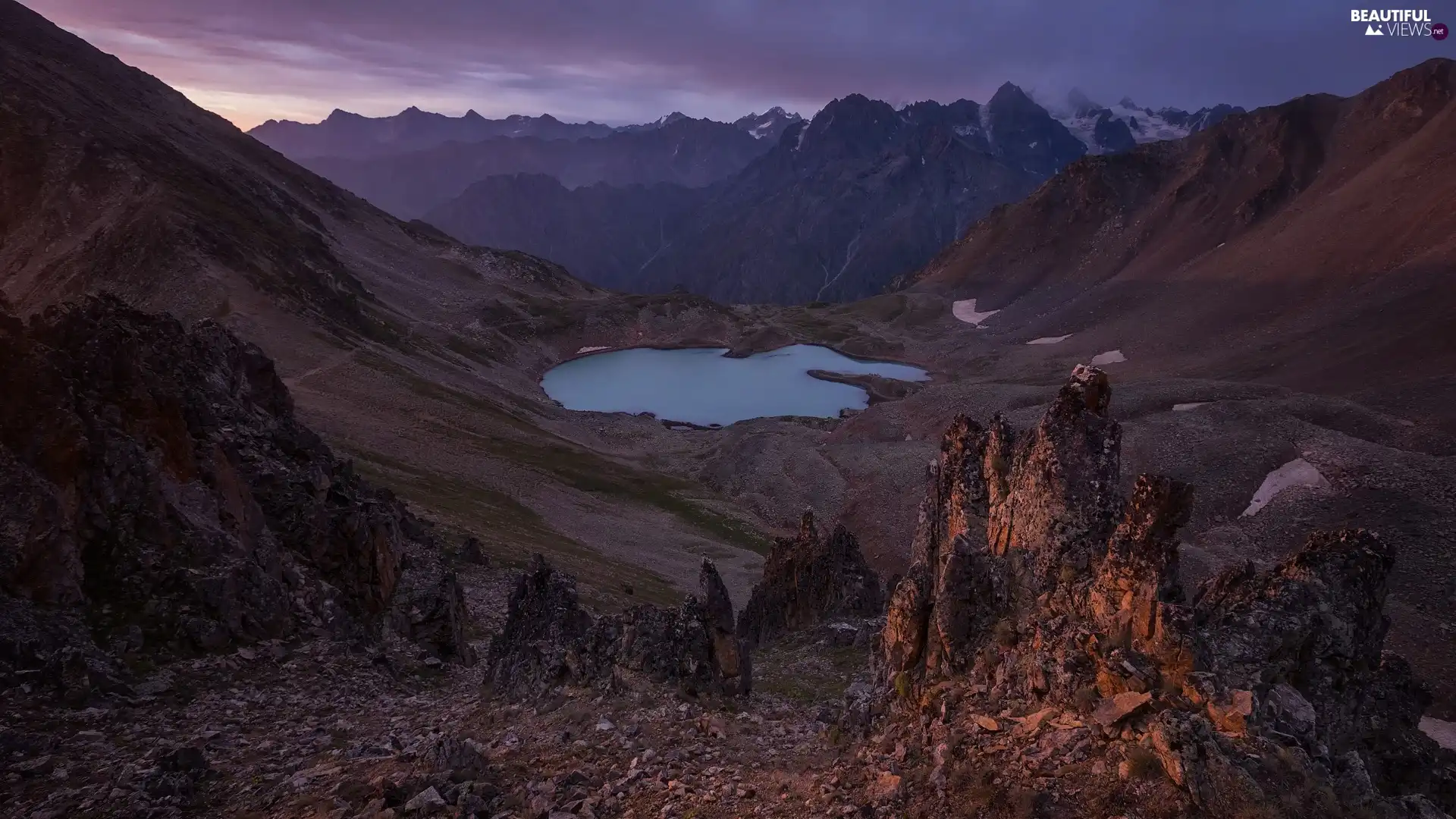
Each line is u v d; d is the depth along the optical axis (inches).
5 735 896.3
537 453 5851.4
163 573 1268.5
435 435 5521.7
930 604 858.1
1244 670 609.9
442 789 717.9
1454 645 3127.5
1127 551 658.2
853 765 714.8
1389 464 4803.2
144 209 7637.8
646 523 5009.8
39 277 7042.3
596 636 1203.9
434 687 1417.3
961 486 979.3
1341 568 689.6
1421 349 7721.5
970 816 560.1
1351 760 561.9
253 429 1894.7
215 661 1202.6
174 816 768.9
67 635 1107.9
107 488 1293.1
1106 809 525.3
